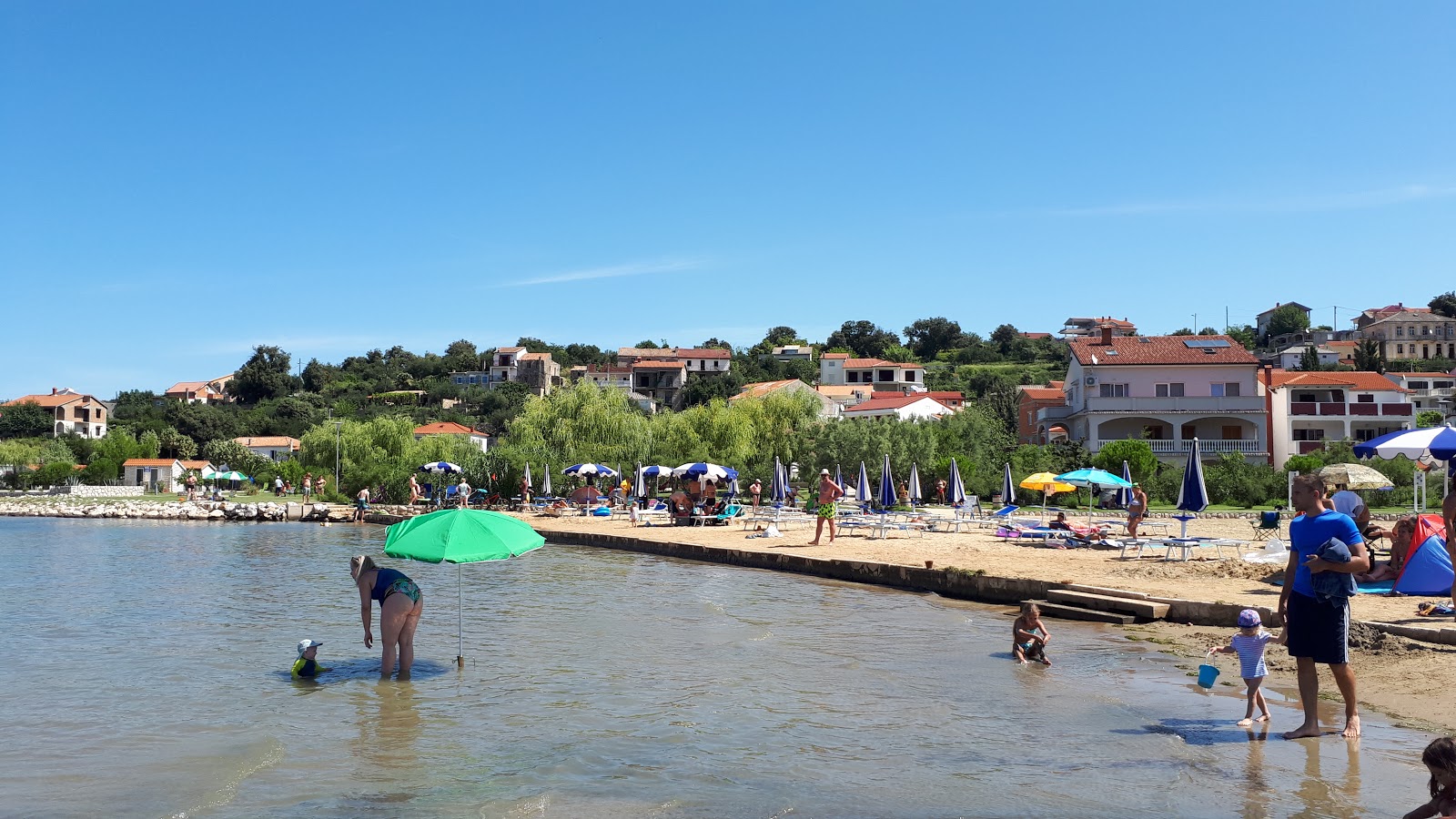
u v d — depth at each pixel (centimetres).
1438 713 982
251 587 2156
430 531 1168
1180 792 759
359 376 16275
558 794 763
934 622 1670
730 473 4038
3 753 884
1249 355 5816
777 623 1652
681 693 1125
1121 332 16600
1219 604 1530
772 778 806
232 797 761
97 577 2361
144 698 1099
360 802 749
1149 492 4491
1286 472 4428
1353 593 877
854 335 17725
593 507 4441
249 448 10419
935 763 846
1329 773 802
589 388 5738
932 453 5272
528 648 1403
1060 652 1386
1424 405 9575
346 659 1324
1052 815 711
